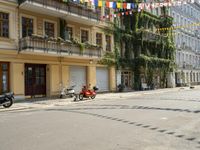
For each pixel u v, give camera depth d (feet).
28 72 74.59
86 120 34.78
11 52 68.44
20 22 71.36
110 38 105.29
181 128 28.73
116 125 30.81
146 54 127.44
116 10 107.76
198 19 211.82
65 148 21.26
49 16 80.28
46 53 72.43
